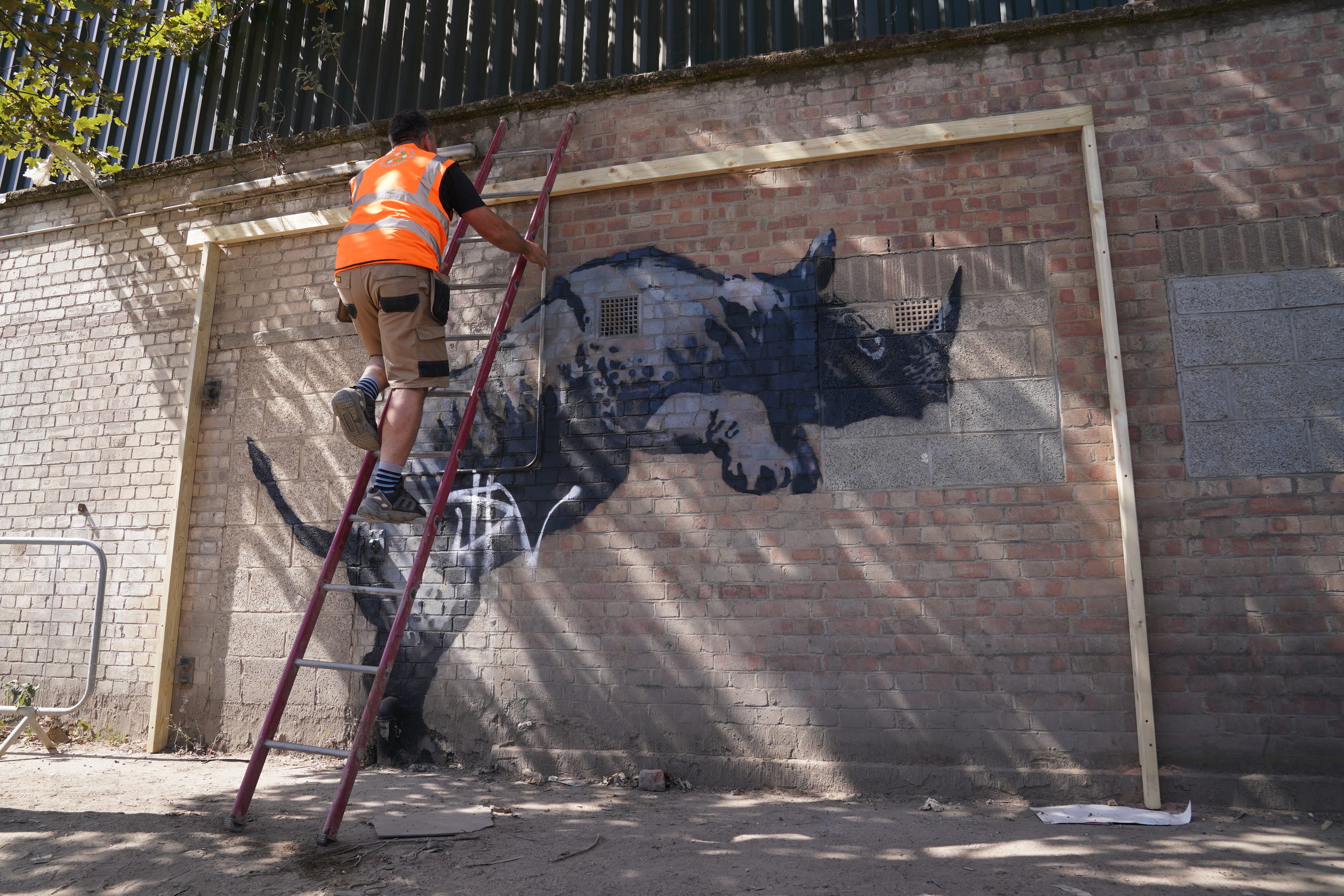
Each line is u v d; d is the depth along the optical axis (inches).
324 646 195.9
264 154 229.0
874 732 163.0
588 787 167.2
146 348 235.3
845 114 185.6
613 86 198.4
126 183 247.6
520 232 201.5
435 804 149.4
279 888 104.7
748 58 190.4
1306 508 153.6
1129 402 162.2
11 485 241.1
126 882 106.7
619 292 191.5
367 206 138.1
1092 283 167.9
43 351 247.1
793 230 184.2
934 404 171.0
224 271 226.2
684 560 177.3
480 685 183.9
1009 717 158.4
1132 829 137.7
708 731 170.2
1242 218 163.8
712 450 180.1
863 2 194.1
